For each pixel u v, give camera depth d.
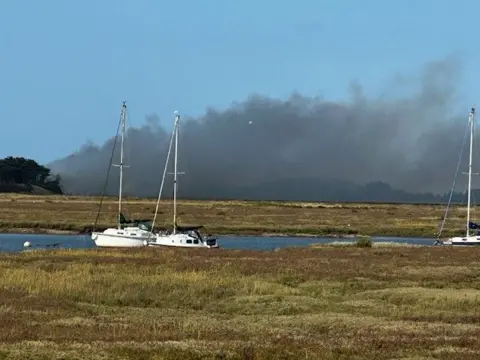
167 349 34.44
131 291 60.31
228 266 80.38
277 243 168.25
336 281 69.81
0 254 93.69
